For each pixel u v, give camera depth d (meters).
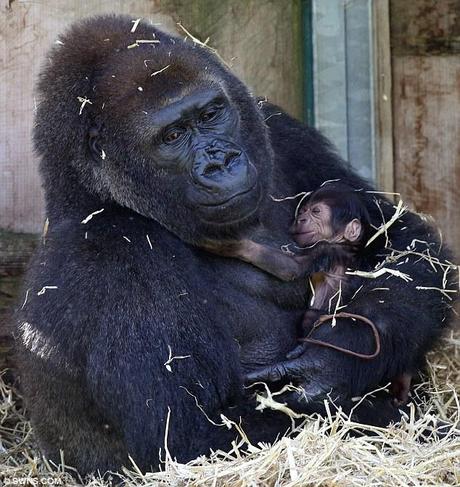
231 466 10.01
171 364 10.66
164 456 10.65
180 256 11.20
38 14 14.63
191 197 11.05
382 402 11.49
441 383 12.59
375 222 12.75
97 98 11.21
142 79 11.09
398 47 15.77
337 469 9.80
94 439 11.27
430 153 15.88
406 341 11.38
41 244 11.69
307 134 13.23
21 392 12.92
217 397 10.81
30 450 12.65
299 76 15.30
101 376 10.69
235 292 11.74
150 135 11.01
